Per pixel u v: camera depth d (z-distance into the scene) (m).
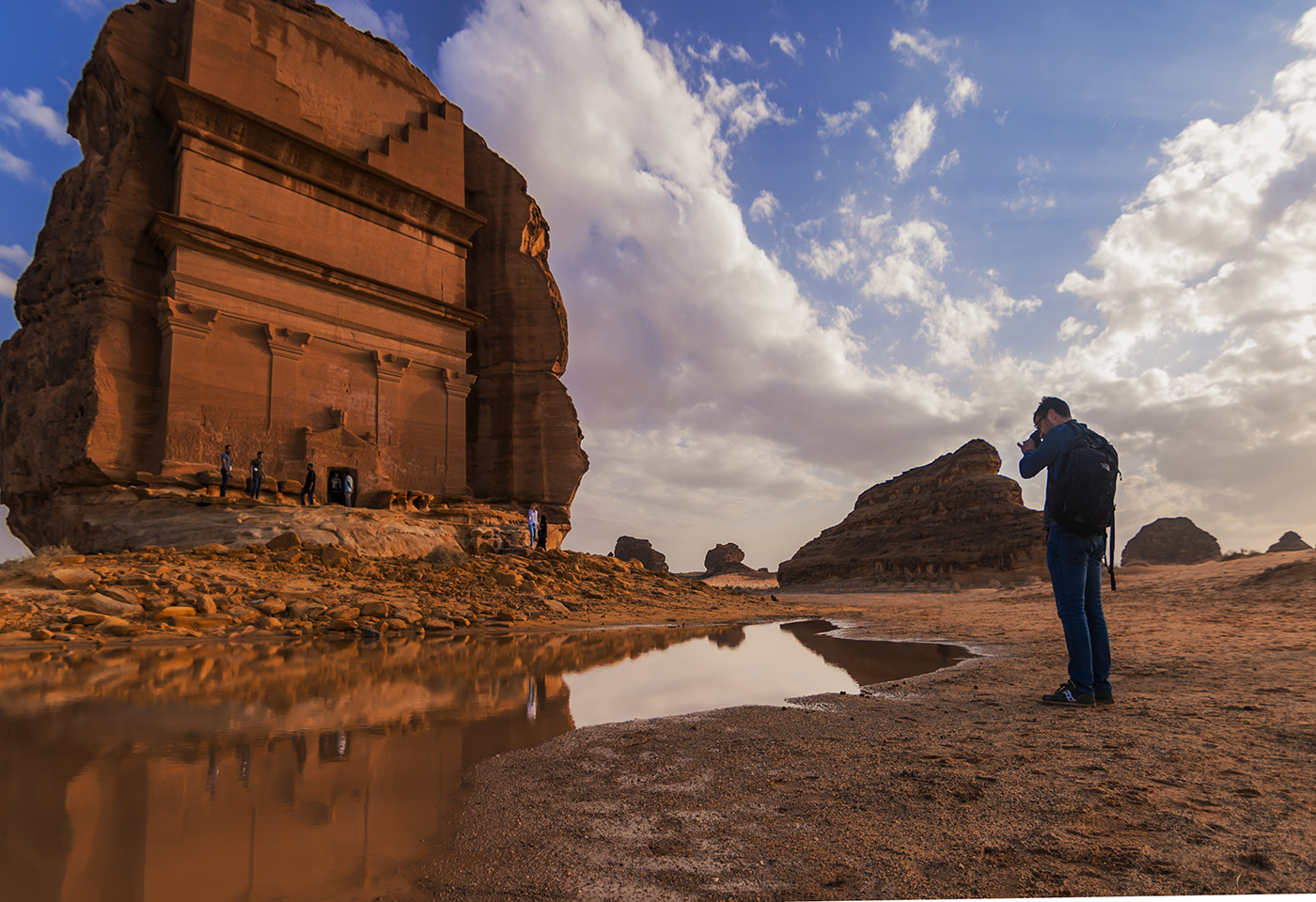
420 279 25.52
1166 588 17.41
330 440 21.41
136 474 17.41
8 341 20.02
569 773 2.74
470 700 4.42
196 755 2.94
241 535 15.39
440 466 24.89
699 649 7.88
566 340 31.19
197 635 8.55
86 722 3.62
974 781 2.54
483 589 14.17
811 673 5.86
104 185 19.11
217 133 20.44
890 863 1.84
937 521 45.31
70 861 1.80
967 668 6.04
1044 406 4.82
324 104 24.17
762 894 1.67
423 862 1.87
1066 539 4.30
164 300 18.53
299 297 21.59
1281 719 3.49
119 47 19.92
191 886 1.66
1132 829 2.03
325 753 3.03
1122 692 4.58
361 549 16.30
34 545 19.41
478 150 30.59
